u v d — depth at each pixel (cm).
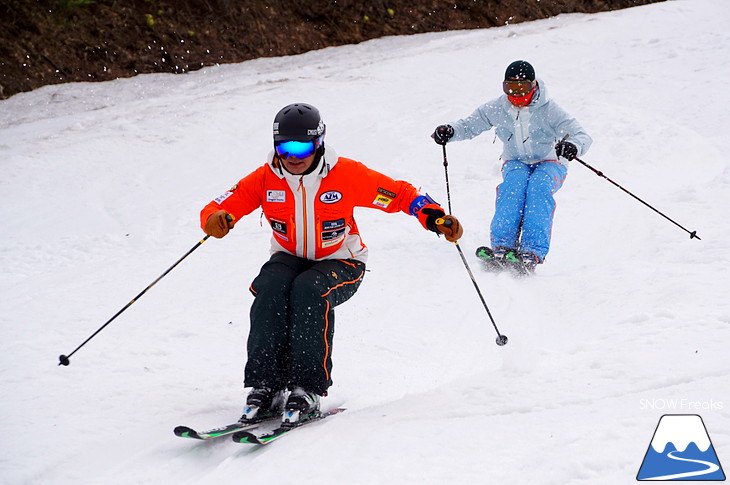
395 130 3731
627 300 1738
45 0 4834
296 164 1259
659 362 1310
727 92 3888
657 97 3922
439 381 1552
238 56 5275
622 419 1117
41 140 3709
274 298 1305
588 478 975
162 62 4981
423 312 1938
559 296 1898
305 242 1361
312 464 1090
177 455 1209
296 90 4472
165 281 2223
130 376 1555
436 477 1015
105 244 2675
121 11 5072
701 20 5638
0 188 3148
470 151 3409
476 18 6288
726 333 1412
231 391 1499
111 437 1279
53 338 1792
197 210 2967
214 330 1856
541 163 2325
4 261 2545
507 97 2284
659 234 2244
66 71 4681
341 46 5681
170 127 3866
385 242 2459
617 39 5328
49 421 1339
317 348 1300
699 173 2942
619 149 3259
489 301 1964
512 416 1183
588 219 2558
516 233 2272
